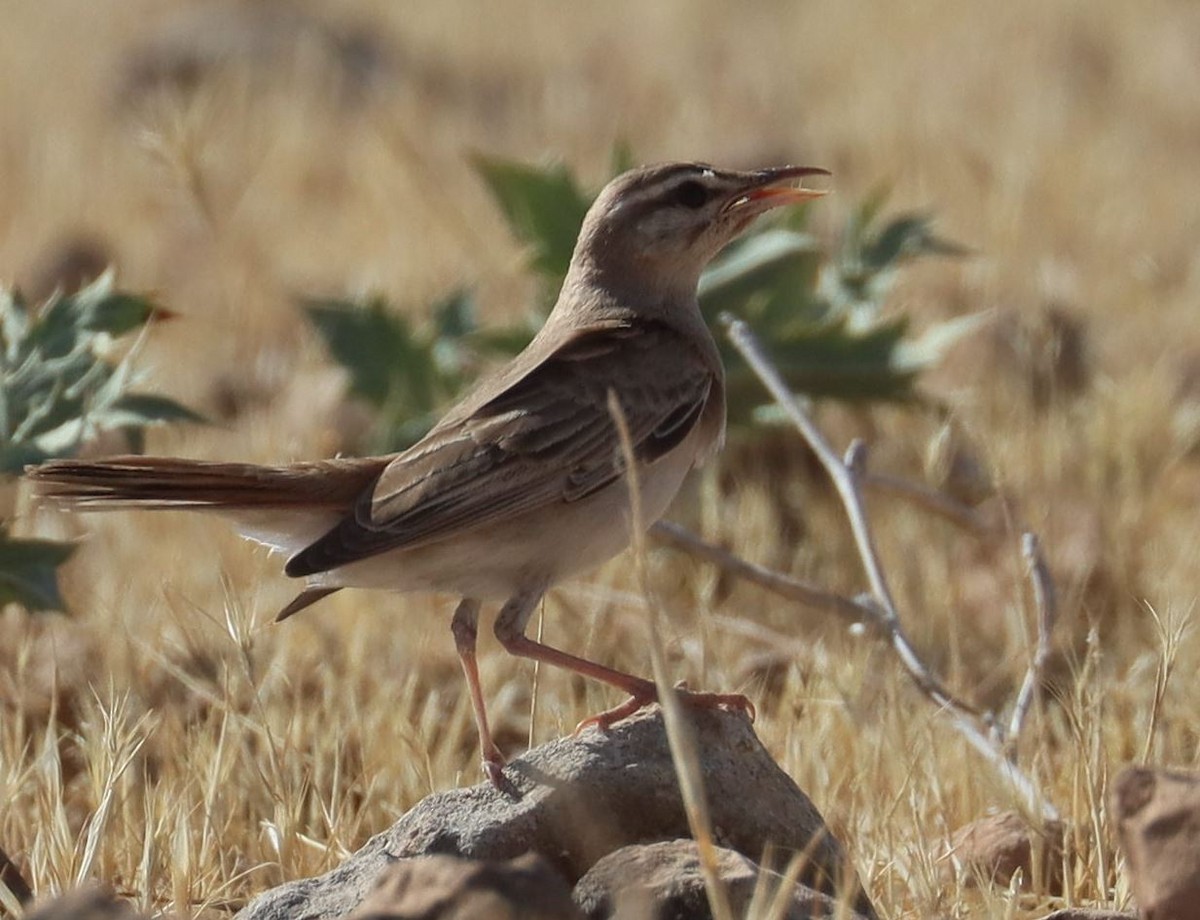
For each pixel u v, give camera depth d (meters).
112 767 8.93
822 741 10.34
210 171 21.47
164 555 13.36
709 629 11.90
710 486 14.16
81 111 25.58
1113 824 8.61
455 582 9.88
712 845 7.79
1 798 9.65
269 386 17.00
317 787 9.68
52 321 11.57
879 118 24.70
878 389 14.53
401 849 8.37
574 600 12.80
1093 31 29.30
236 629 9.90
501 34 30.56
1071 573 13.50
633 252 10.77
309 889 8.23
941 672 12.50
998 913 8.38
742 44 29.72
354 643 12.01
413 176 22.38
